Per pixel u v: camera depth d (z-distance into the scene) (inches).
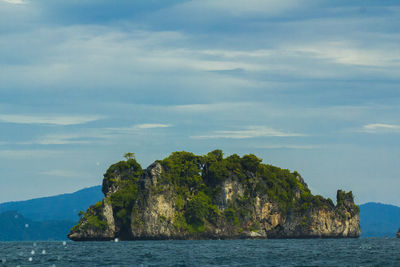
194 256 6437.0
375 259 5861.2
